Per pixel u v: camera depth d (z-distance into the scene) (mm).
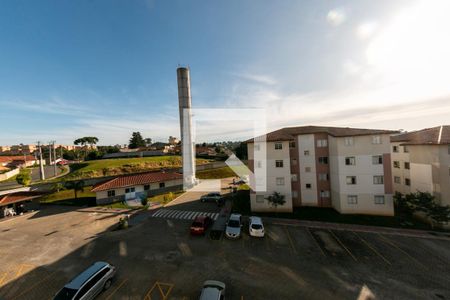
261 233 20328
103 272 12938
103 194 33312
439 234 21000
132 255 17141
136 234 21359
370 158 26031
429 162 24953
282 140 27656
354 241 19578
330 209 28500
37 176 60219
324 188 29578
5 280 14195
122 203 33219
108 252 17688
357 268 15344
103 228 23141
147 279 14000
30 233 21984
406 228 22453
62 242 19688
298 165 30156
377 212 25984
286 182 27797
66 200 35250
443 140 23750
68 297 10875
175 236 20812
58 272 15016
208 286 11844
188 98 44438
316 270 15086
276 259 16500
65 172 65688
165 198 33969
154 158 68938
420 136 28547
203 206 31203
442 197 23344
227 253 17406
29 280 14172
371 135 25938
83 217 26938
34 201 34812
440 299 12336
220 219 25641
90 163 66062
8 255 17406
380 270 15117
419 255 17141
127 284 13477
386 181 25750
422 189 25922
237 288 13172
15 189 40031
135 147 113812
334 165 27922
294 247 18453
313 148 29750
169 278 14109
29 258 16906
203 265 15648
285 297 12445
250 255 17094
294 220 24875
